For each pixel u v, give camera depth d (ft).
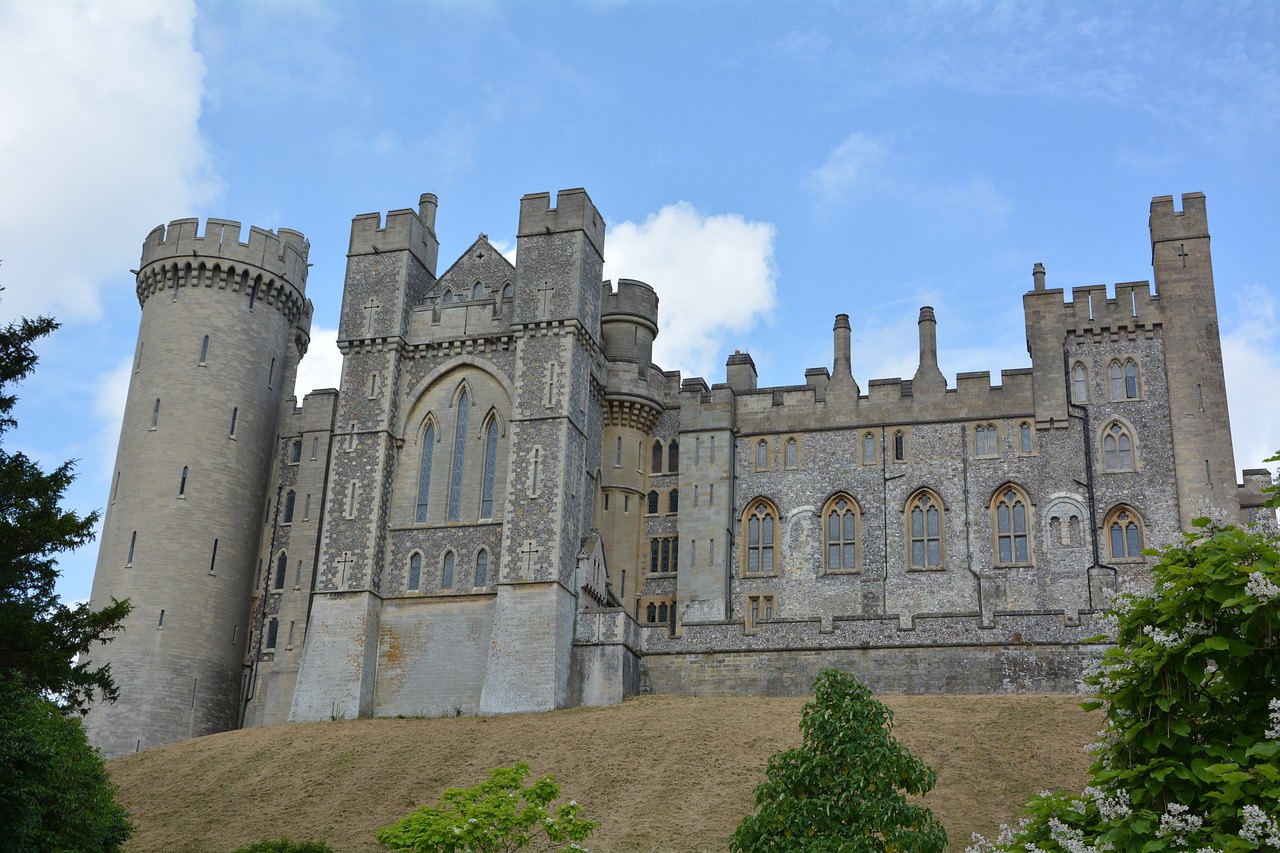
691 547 200.64
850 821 81.66
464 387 197.57
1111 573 182.60
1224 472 183.52
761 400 207.92
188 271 217.56
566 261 195.42
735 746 140.77
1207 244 194.18
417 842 96.48
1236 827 48.03
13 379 112.78
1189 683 52.31
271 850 110.63
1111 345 193.77
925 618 169.48
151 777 153.89
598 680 177.58
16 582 114.52
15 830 91.91
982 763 129.18
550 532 182.09
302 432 219.41
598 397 206.28
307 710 182.09
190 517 205.77
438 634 185.26
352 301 202.80
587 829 101.40
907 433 199.41
